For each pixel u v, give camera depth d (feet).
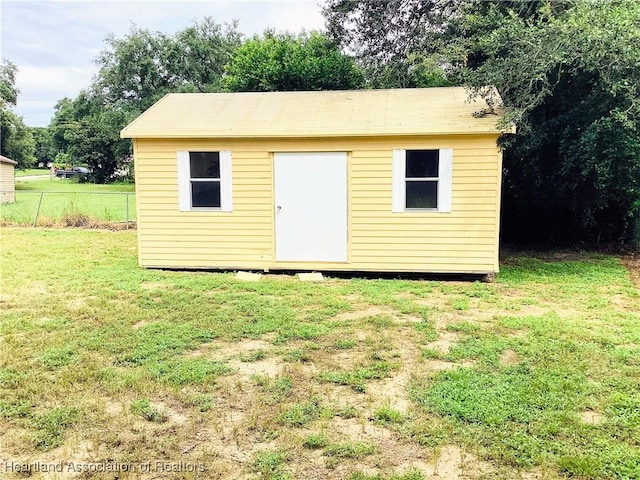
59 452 9.82
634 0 26.53
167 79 114.11
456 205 25.02
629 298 21.83
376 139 25.12
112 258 30.48
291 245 26.50
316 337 16.43
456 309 19.97
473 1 43.75
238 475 9.07
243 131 25.45
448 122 24.76
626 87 23.68
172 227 27.12
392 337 16.48
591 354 14.74
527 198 35.68
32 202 65.31
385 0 57.88
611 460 9.43
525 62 25.14
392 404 11.70
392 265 25.84
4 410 11.38
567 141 29.53
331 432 10.50
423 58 53.88
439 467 9.29
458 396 11.98
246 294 22.06
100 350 15.14
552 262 30.12
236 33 120.88
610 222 35.17
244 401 11.86
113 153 129.39
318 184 25.94
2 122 114.11
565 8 33.22
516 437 10.19
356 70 64.13
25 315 18.70
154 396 12.09
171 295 21.65
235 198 26.53
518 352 14.98
